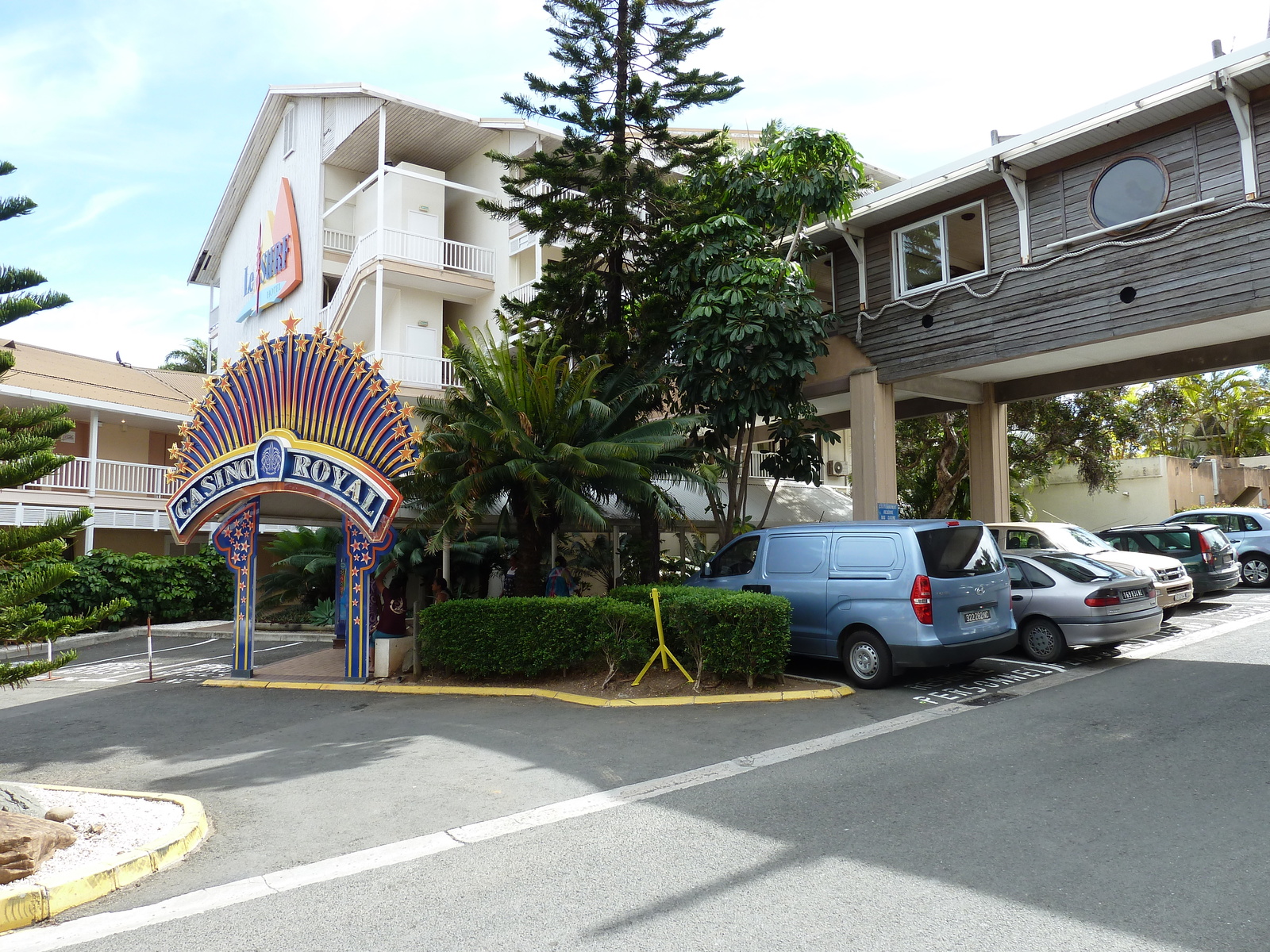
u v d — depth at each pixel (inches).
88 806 244.1
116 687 505.0
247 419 495.2
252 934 164.1
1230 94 416.5
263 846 215.2
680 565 717.9
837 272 632.4
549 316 590.9
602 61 585.9
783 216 585.0
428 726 349.7
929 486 925.8
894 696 358.9
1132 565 485.7
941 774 246.5
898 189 556.1
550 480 467.8
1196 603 629.9
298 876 194.1
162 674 546.0
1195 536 616.7
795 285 542.9
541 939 155.8
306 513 570.3
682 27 588.4
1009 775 241.9
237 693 460.4
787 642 376.2
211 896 185.2
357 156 1004.6
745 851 194.5
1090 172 486.6
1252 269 419.8
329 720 376.2
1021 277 517.0
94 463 856.9
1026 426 912.9
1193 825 197.8
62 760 324.2
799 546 413.4
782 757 274.1
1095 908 158.9
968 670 407.8
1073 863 179.5
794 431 609.6
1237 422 1316.4
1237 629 495.2
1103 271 478.6
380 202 867.4
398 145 986.1
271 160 1131.9
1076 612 405.4
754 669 371.9
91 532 842.2
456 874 189.5
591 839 207.9
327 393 472.4
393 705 402.9
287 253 1055.0
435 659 449.4
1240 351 505.4
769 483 888.9
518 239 910.4
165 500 912.9
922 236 577.9
